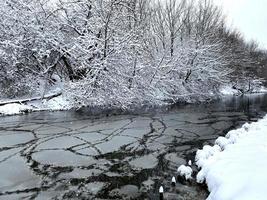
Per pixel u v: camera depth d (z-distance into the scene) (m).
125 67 15.02
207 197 4.79
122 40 14.06
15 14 13.45
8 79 13.66
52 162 6.60
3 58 12.88
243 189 4.12
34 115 11.91
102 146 7.97
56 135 8.91
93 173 6.03
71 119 11.46
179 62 19.08
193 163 6.73
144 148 7.94
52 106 13.38
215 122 12.34
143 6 19.23
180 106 17.64
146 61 16.70
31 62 14.49
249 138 7.45
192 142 8.75
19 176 5.79
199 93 20.80
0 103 12.07
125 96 14.36
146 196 5.02
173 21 20.72
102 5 14.28
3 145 7.75
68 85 14.04
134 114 13.55
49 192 5.12
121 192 5.17
